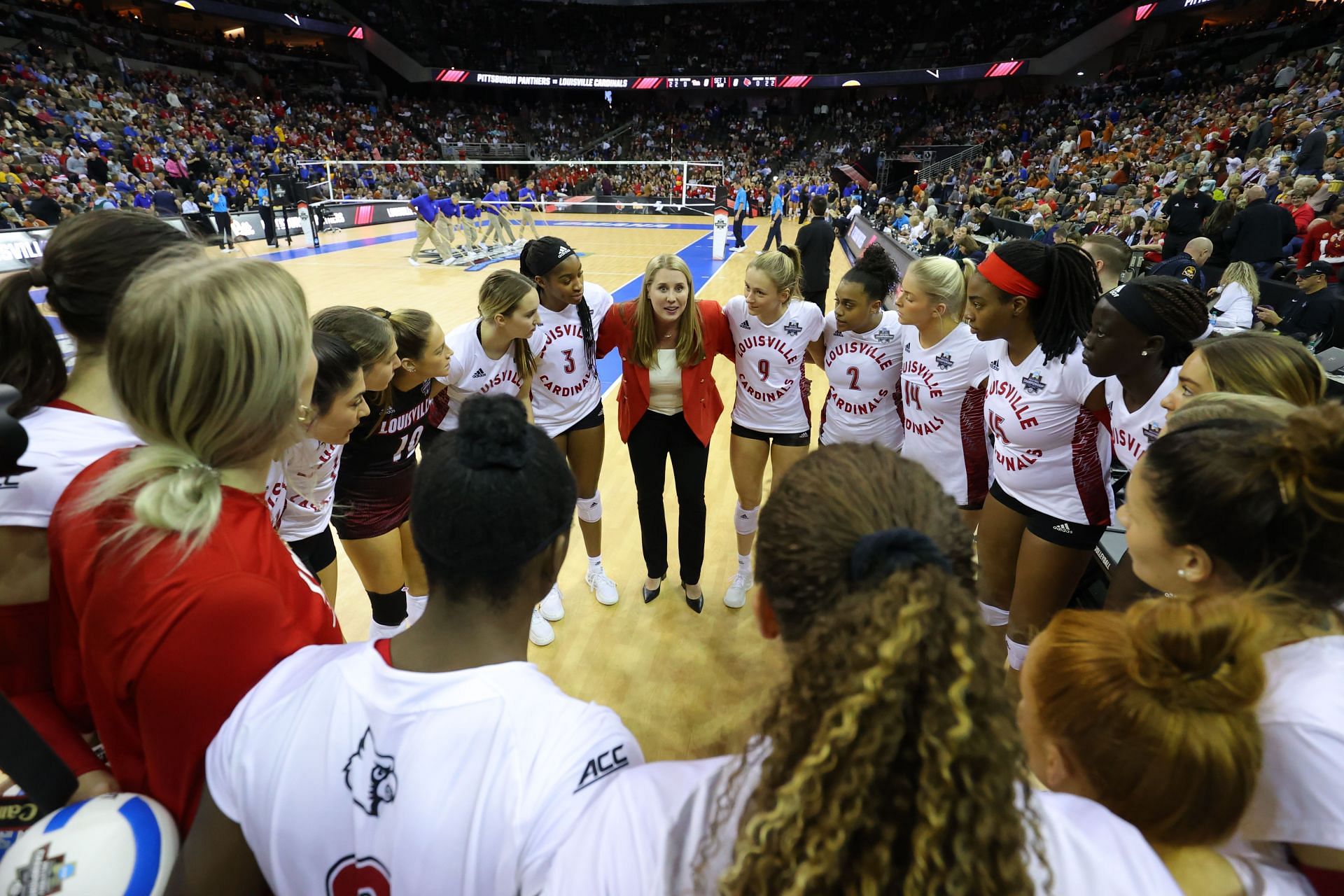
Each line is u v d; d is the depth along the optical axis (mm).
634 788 672
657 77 32906
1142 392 1791
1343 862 840
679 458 2797
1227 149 12523
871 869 512
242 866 787
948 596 579
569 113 35531
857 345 2693
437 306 9289
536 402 2820
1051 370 1991
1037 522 2148
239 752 771
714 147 33094
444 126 31734
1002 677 580
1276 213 5910
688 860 628
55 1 22375
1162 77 21609
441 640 835
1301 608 980
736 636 2896
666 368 2680
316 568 2084
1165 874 607
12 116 15961
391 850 726
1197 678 708
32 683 1026
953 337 2371
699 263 13719
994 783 519
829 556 694
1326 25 17000
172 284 831
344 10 28922
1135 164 14250
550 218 22859
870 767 515
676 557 3518
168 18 26891
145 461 846
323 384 1595
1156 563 1171
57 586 930
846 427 2875
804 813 524
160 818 872
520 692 780
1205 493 1043
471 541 788
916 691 538
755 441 2883
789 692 609
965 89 31734
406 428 2156
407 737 749
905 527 684
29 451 964
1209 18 24672
